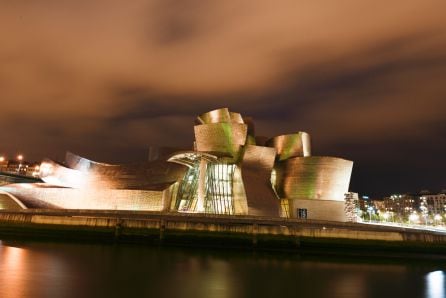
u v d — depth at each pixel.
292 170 61.72
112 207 51.16
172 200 54.22
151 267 27.84
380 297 21.59
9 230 43.81
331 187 60.84
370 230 38.88
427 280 26.16
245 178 54.72
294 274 27.03
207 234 39.88
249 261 32.03
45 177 57.34
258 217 40.03
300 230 39.03
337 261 33.38
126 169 53.00
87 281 22.73
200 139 58.22
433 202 163.75
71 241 40.94
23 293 19.44
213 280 24.27
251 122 67.81
